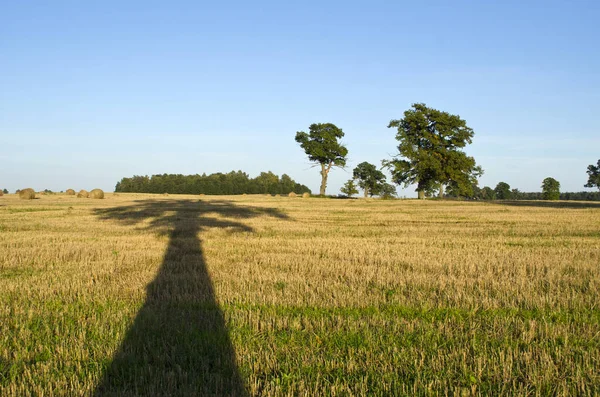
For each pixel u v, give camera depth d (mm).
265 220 27891
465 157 64625
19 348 6195
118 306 8188
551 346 6344
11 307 8219
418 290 9594
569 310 8070
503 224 25984
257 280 10539
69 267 12117
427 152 65938
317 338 6578
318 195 81312
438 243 17625
